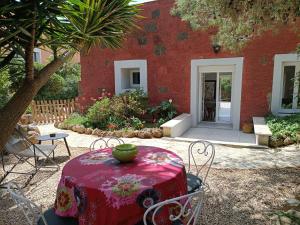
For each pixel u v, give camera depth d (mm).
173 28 7477
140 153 2531
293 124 5613
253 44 6566
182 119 6871
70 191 1859
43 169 4223
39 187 3504
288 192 3141
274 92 6566
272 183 3416
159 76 7934
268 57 6492
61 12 2520
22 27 2242
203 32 7062
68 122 8094
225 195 3102
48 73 2672
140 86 8273
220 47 6895
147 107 7992
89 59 8945
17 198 1660
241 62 6773
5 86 6594
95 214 1687
